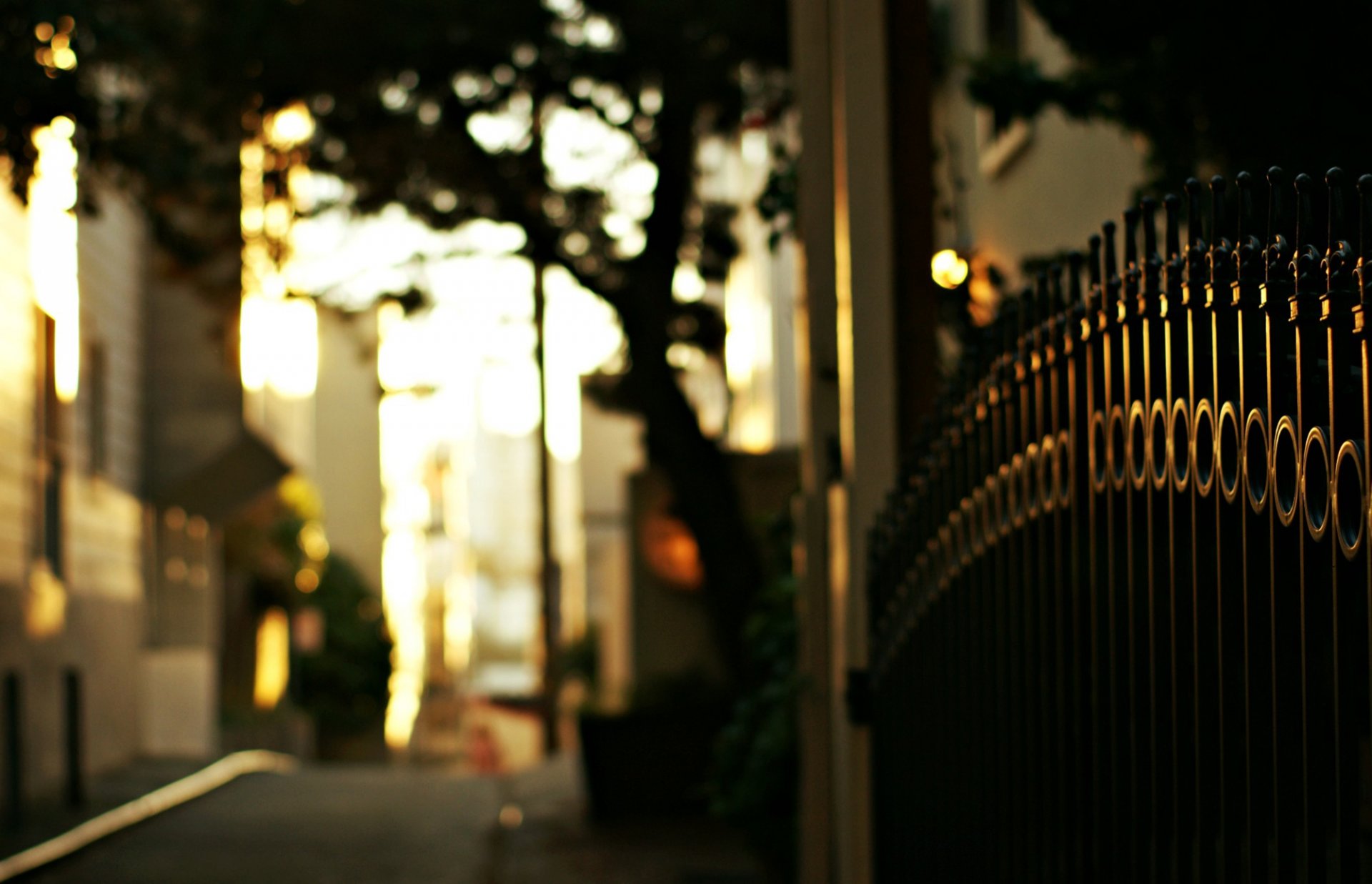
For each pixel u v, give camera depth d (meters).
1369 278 2.31
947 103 14.72
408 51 15.79
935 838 5.29
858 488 6.82
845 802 6.68
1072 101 8.38
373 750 46.38
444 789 22.11
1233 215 7.20
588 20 16.61
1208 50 7.34
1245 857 2.93
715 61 16.11
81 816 16.88
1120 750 3.47
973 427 4.74
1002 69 8.77
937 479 5.23
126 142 11.93
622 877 12.91
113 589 23.09
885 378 6.90
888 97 7.09
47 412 19.73
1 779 16.25
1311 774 2.58
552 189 17.61
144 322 25.77
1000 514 4.44
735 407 36.81
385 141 17.38
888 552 6.09
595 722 16.70
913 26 7.26
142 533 25.64
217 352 26.05
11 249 17.27
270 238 18.08
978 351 4.73
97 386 22.67
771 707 10.96
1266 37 7.14
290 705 41.28
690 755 16.89
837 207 7.33
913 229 7.13
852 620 6.67
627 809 16.72
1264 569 2.79
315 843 15.56
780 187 11.05
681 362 19.16
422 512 81.19
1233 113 7.50
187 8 15.79
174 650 28.02
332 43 15.69
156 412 25.98
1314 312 2.51
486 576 146.62
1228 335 2.86
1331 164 7.23
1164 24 7.50
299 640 39.69
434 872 13.63
